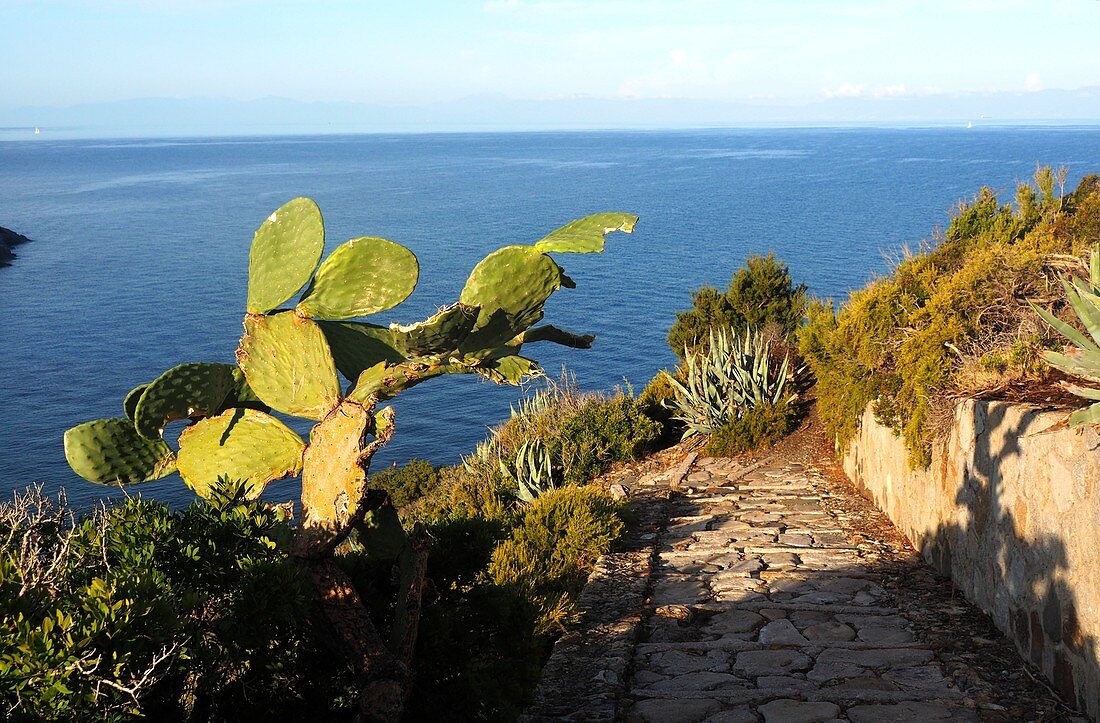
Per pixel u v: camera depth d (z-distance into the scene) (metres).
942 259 8.45
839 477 9.88
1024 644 5.01
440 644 3.89
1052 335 6.32
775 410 11.55
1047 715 4.32
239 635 3.13
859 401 8.24
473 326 3.11
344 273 3.27
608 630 5.76
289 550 3.55
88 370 51.19
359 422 3.24
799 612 6.00
